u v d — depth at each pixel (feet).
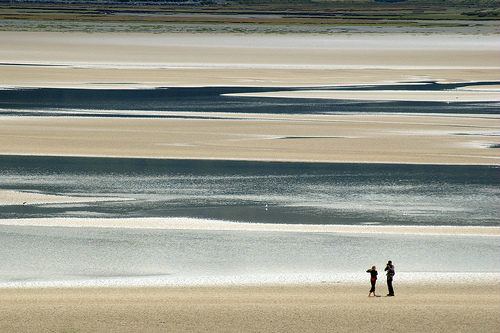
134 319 205.36
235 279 267.39
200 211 364.99
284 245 313.12
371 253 303.89
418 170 459.32
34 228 331.57
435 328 201.16
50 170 444.14
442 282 264.31
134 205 373.40
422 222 350.84
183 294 241.96
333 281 265.54
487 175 449.48
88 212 359.05
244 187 413.39
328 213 364.99
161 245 310.65
